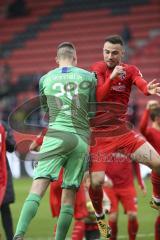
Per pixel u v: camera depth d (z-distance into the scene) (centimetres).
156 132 2820
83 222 2712
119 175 2956
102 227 2506
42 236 3300
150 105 2819
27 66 9006
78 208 2702
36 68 8906
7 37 9594
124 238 3219
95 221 2861
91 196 2467
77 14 9369
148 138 2825
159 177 2530
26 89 7962
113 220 2947
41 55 9075
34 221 3859
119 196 2980
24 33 9519
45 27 9438
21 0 9894
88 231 2866
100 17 9162
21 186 5500
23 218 2109
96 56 8638
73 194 2275
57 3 9719
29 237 3266
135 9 9012
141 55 8338
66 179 2255
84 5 9462
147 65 8200
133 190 2973
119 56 2439
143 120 2816
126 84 2453
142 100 7556
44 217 4022
